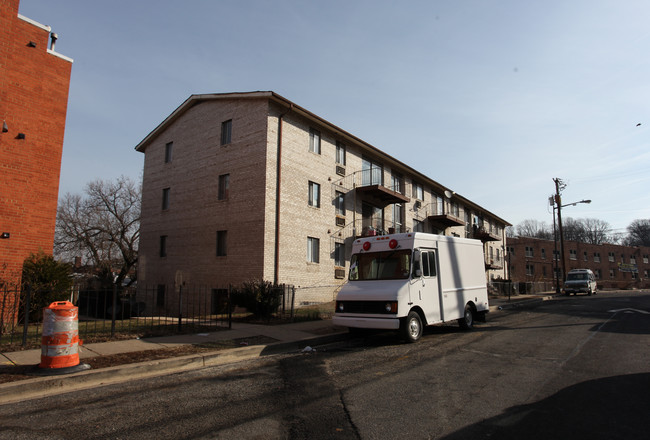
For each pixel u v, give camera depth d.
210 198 20.62
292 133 19.98
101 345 8.24
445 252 11.33
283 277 18.62
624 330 11.23
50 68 12.39
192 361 7.32
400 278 10.00
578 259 62.47
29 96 11.64
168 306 21.78
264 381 6.22
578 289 34.38
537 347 8.80
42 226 11.77
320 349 9.21
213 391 5.67
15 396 5.36
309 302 19.88
